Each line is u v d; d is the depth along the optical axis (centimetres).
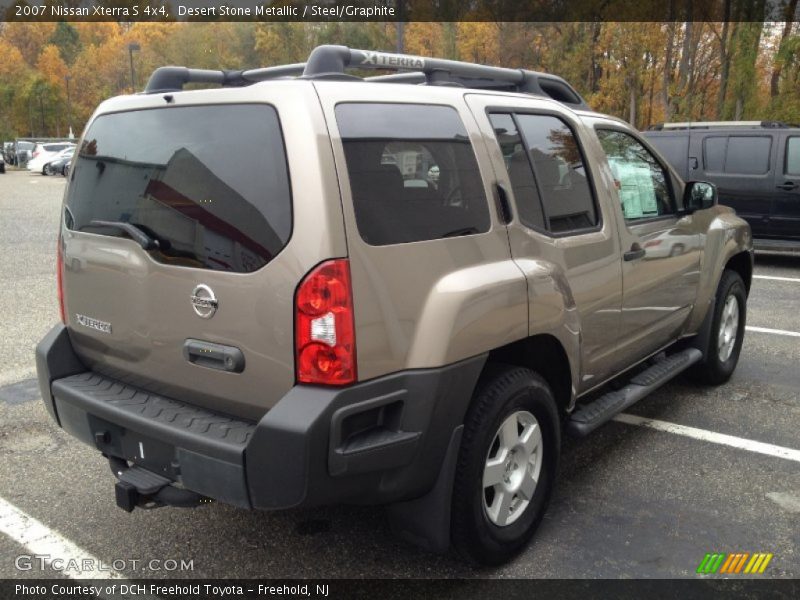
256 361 249
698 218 470
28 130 8312
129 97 298
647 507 355
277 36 5188
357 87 260
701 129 1135
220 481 247
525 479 310
